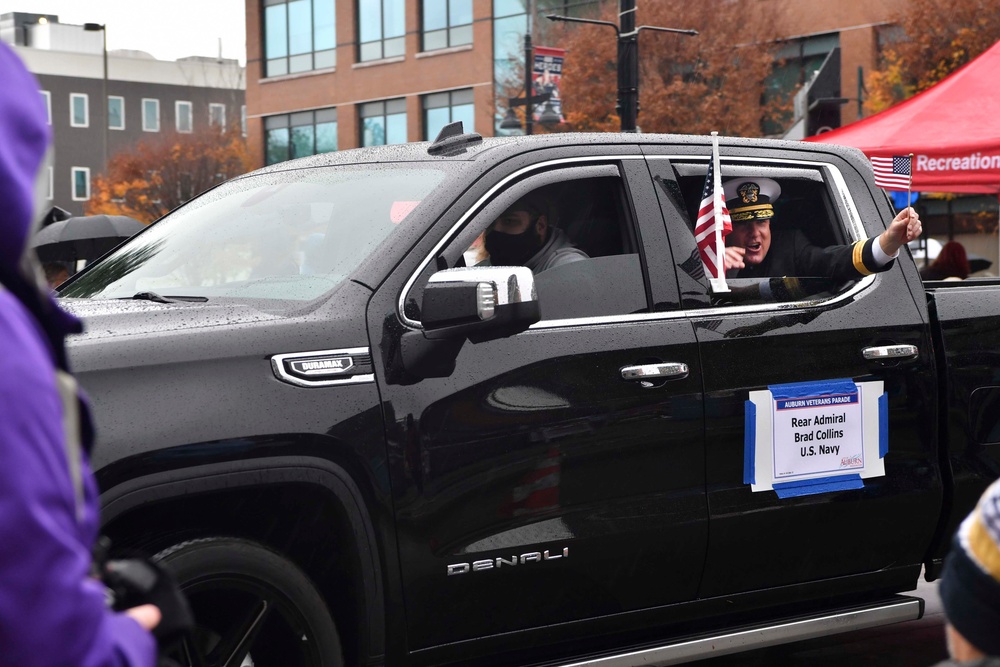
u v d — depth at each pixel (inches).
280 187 160.6
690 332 150.9
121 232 282.5
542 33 1212.5
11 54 48.2
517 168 146.9
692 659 149.6
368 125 1656.0
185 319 123.5
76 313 125.9
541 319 141.9
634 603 147.0
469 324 124.1
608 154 155.3
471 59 1509.6
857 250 163.2
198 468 116.5
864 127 366.9
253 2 1768.0
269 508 129.2
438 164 147.9
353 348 127.7
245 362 121.3
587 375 141.6
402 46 1595.7
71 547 46.3
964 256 389.4
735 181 166.2
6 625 44.4
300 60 1729.8
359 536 126.5
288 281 138.0
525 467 136.1
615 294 148.5
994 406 174.6
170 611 55.2
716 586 153.2
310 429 122.4
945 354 171.3
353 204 146.5
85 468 50.9
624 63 610.2
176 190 1788.9
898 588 170.7
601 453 141.7
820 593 162.9
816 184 174.9
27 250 48.3
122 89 3120.1
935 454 170.2
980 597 58.5
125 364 115.2
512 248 147.5
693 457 148.9
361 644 129.0
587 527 140.3
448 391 131.7
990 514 58.9
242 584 120.8
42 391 45.9
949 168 339.0
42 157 48.3
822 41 1189.1
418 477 129.3
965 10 959.0
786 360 157.4
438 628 133.0
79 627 46.3
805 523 157.9
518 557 135.7
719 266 154.3
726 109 1095.6
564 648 146.6
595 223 153.3
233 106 2738.7
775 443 155.1
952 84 358.3
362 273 133.0
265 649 127.9
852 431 162.2
